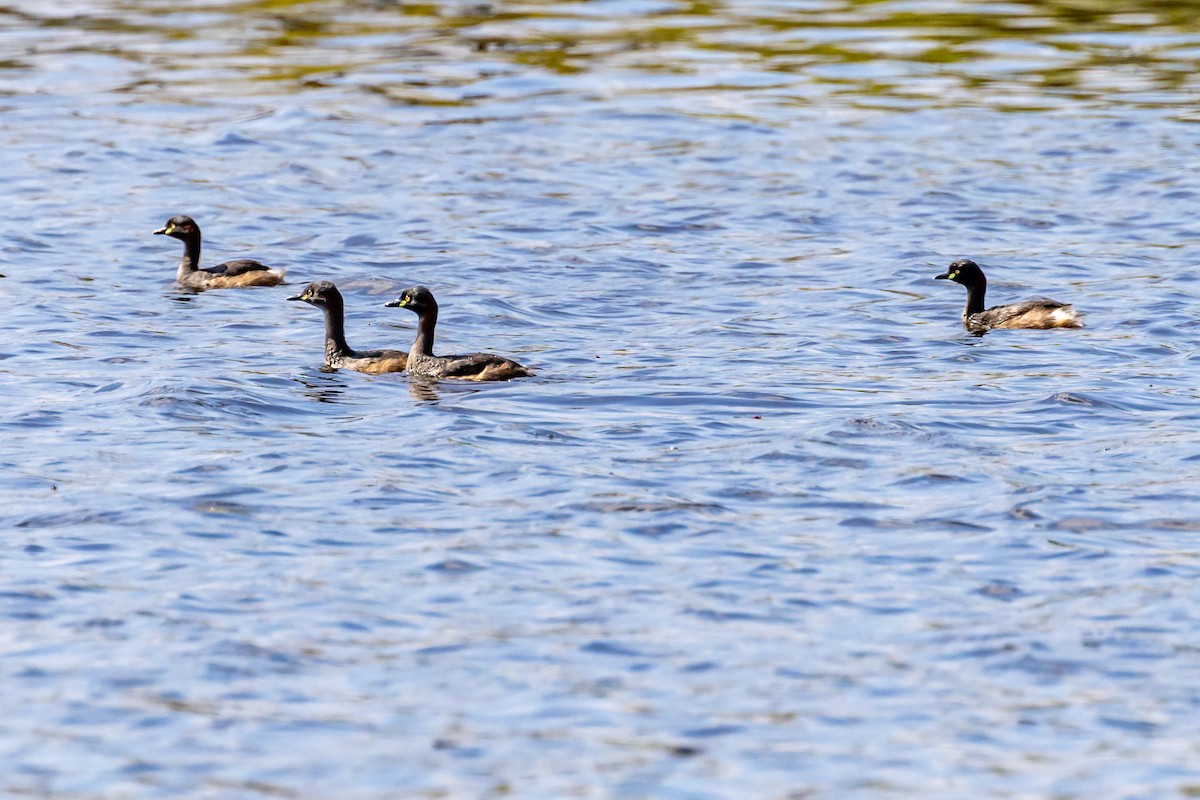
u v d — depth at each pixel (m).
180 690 16.42
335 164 47.19
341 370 28.53
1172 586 18.78
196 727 15.73
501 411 25.84
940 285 35.47
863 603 18.44
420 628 17.80
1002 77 58.59
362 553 19.80
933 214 41.78
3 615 17.97
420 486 22.12
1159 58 61.28
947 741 15.54
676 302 34.00
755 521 20.88
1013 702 16.27
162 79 58.31
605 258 37.59
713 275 36.25
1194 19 68.44
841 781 14.85
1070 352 29.80
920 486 22.17
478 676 16.75
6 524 20.59
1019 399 26.55
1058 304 31.83
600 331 31.67
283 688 16.48
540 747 15.41
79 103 54.34
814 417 25.52
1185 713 16.06
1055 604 18.38
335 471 22.69
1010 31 66.81
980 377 28.06
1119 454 23.50
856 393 27.03
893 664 17.05
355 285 35.50
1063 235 39.72
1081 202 42.78
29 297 33.66
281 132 50.81
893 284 35.59
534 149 48.97
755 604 18.41
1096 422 25.19
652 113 53.53
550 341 30.88
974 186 44.44
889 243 39.06
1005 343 30.62
